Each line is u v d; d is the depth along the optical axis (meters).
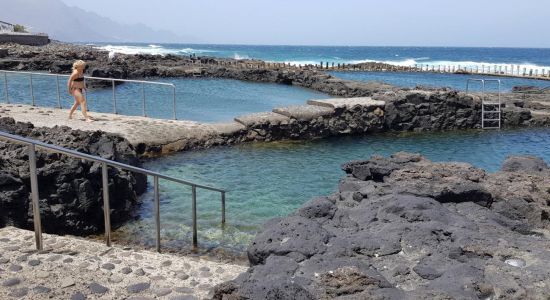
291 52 136.75
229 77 42.69
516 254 4.92
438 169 8.46
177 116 19.33
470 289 4.25
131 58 48.06
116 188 8.98
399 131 20.33
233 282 4.23
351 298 4.14
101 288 4.61
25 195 7.86
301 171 12.76
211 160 13.69
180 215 9.05
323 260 4.86
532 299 4.12
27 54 43.69
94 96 24.42
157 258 5.60
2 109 16.06
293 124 17.44
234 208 9.53
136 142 13.50
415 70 62.50
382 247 5.17
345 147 16.67
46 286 4.57
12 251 5.32
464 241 5.26
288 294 4.04
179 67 43.88
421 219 5.99
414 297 4.16
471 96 21.91
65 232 8.10
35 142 5.03
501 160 15.38
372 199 6.93
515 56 126.56
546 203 7.40
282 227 5.54
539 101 26.00
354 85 31.95
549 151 16.92
